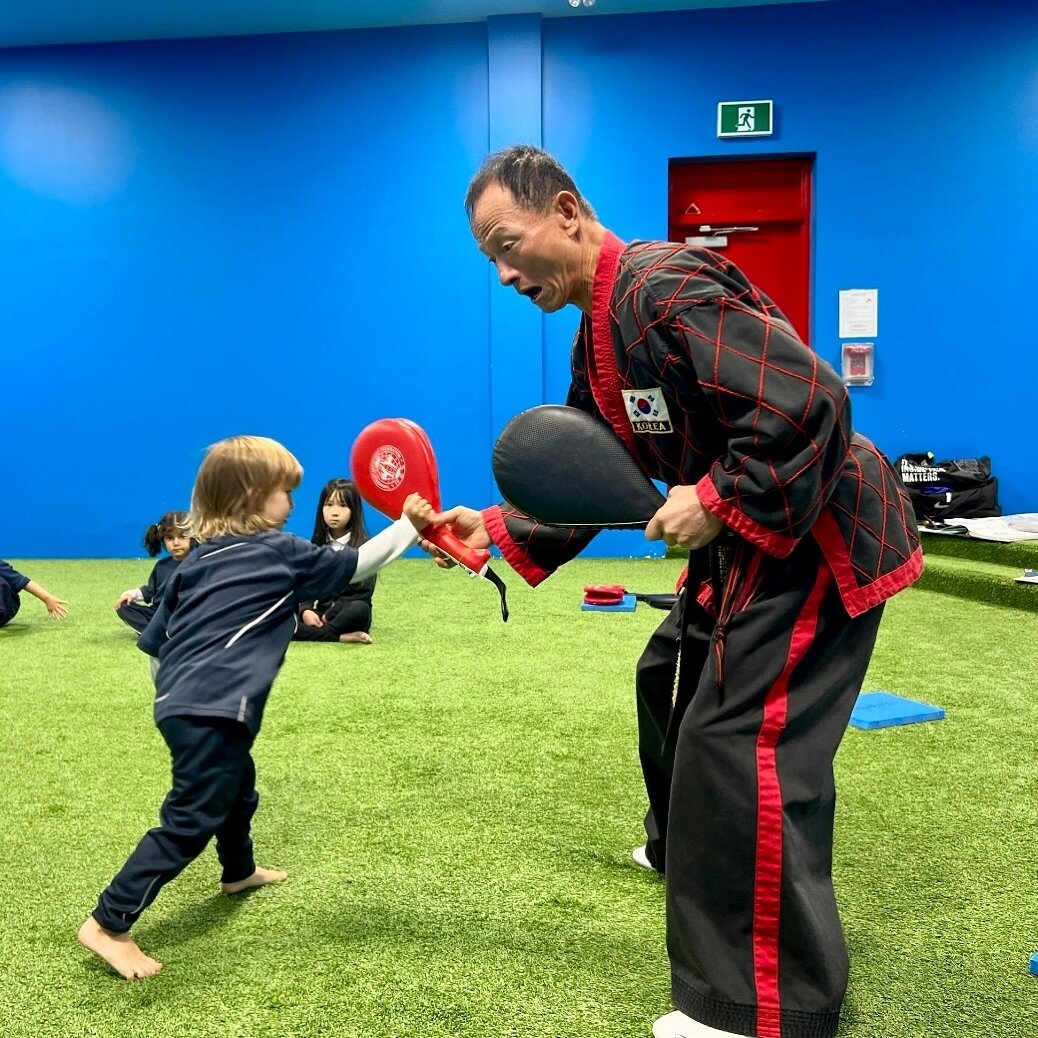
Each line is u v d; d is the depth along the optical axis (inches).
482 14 226.2
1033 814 77.7
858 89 223.8
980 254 225.1
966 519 209.3
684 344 45.9
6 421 250.1
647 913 62.4
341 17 227.3
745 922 47.6
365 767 89.0
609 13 226.2
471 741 96.2
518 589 191.6
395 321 240.1
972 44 220.8
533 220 51.3
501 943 58.7
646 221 230.5
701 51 225.5
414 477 61.4
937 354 227.9
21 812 79.0
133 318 245.6
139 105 240.7
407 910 62.8
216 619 59.3
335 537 149.4
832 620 49.3
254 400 245.1
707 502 45.9
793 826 47.8
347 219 238.8
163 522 146.7
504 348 234.4
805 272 234.8
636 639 143.0
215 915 62.4
